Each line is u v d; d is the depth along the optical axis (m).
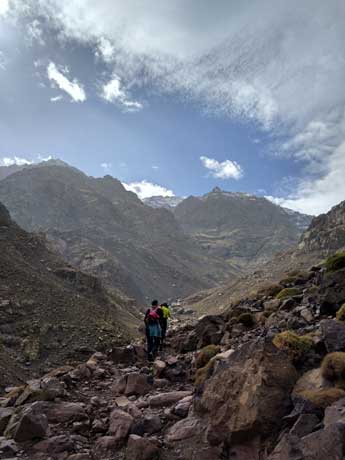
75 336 51.16
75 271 94.62
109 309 90.88
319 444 4.22
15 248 86.81
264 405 5.65
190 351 14.16
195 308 192.75
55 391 9.09
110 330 56.75
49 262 93.69
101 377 11.29
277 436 5.38
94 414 8.12
